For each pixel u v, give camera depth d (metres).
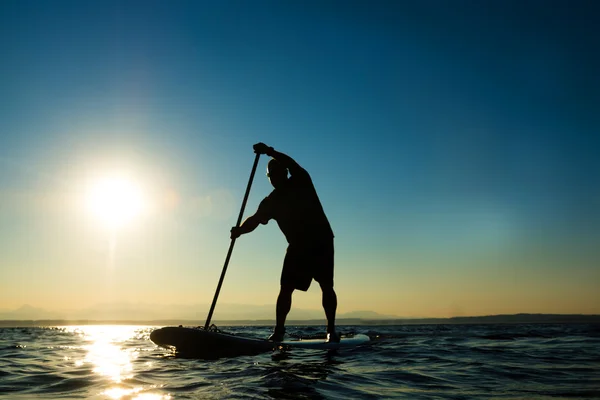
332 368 3.54
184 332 4.66
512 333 9.67
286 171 5.57
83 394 2.59
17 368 3.79
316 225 5.31
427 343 6.11
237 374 3.20
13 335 11.73
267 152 5.57
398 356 4.44
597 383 2.94
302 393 2.52
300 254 5.26
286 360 4.01
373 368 3.58
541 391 2.67
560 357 4.39
